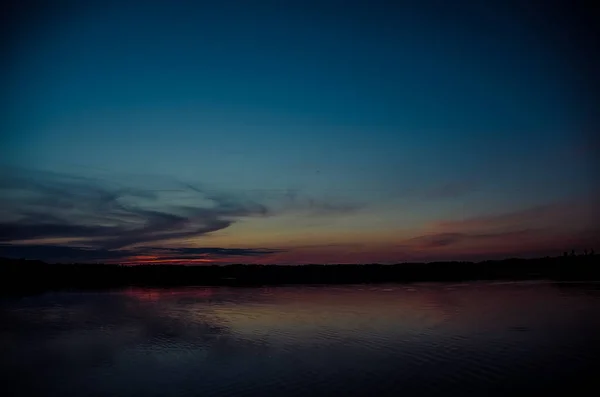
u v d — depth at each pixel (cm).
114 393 1443
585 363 1706
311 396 1394
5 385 1529
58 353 1927
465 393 1416
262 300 3741
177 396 1410
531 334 2214
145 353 1917
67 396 1425
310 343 2077
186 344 2073
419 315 2830
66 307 3291
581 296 3741
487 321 2581
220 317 2811
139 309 3184
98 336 2250
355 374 1606
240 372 1644
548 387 1462
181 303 3534
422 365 1708
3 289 4525
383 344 2042
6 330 2398
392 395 1402
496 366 1686
